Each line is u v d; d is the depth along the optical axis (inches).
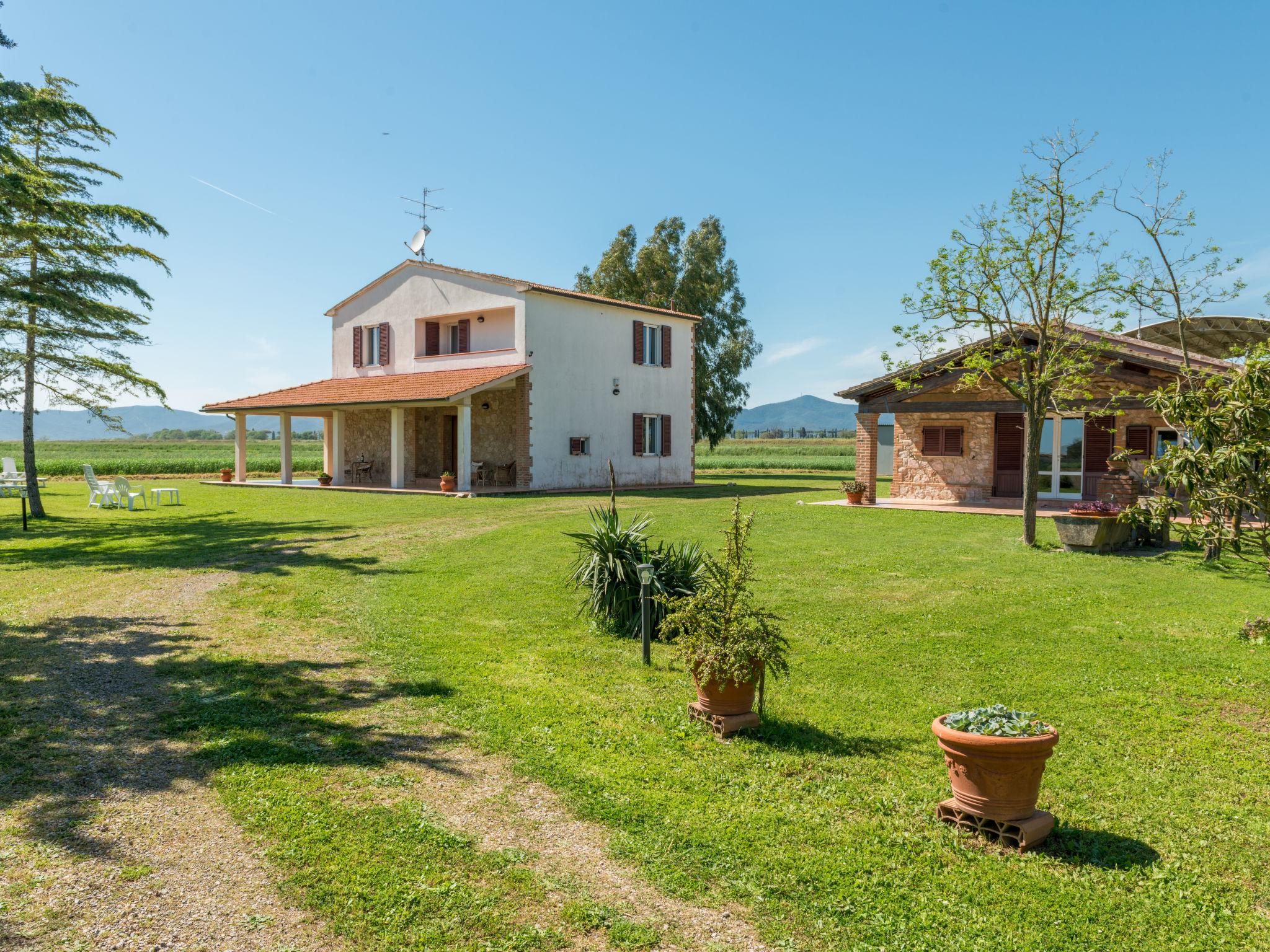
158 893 132.1
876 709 224.1
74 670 251.9
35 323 719.1
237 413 1141.1
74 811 159.5
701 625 211.5
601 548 318.0
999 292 521.7
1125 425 714.2
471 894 134.0
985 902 133.3
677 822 160.2
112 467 1481.3
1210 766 186.4
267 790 170.7
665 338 1151.0
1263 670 252.8
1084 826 159.2
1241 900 134.5
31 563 454.9
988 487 796.6
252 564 447.2
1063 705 225.0
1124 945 122.0
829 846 151.3
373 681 246.5
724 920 128.7
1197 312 485.4
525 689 241.8
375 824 156.6
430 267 1053.8
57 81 744.3
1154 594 367.6
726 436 1691.7
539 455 966.4
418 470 1111.6
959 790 158.2
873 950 120.9
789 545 510.9
